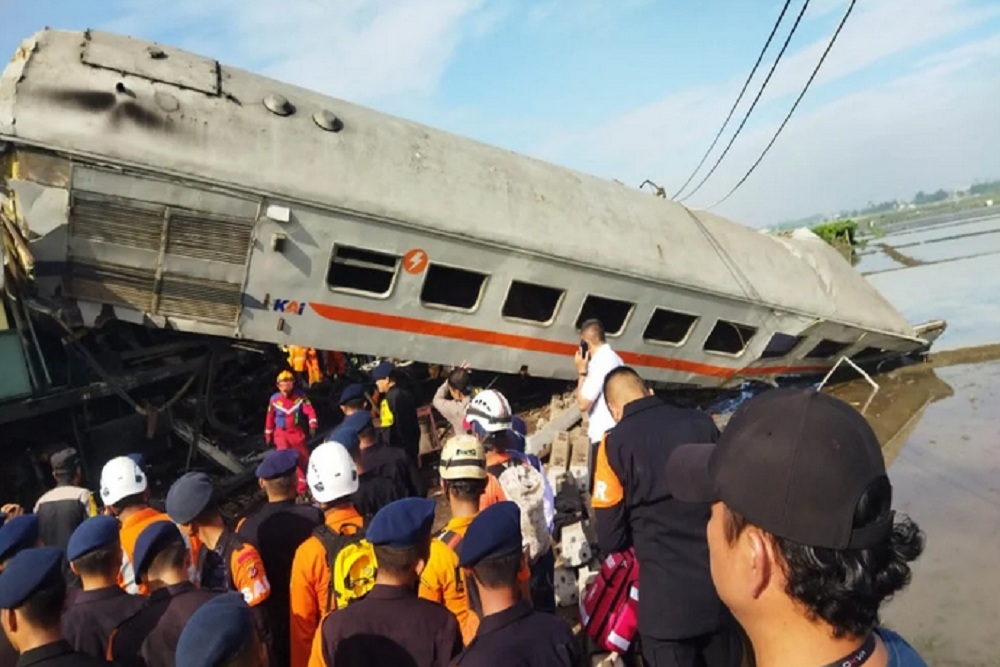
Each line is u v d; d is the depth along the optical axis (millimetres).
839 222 37469
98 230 6707
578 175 10711
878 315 12016
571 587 4988
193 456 7957
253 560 3244
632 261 9477
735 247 11172
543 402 10914
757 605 1146
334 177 7691
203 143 7062
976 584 5062
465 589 3043
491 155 9625
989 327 14383
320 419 9891
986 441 8125
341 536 3098
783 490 1053
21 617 2260
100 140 6535
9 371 6617
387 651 2430
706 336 10477
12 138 6242
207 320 7402
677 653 2996
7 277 6648
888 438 8844
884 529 1039
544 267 8891
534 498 3908
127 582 3814
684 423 3082
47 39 7043
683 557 2965
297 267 7602
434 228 8141
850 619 1052
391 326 8320
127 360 7906
